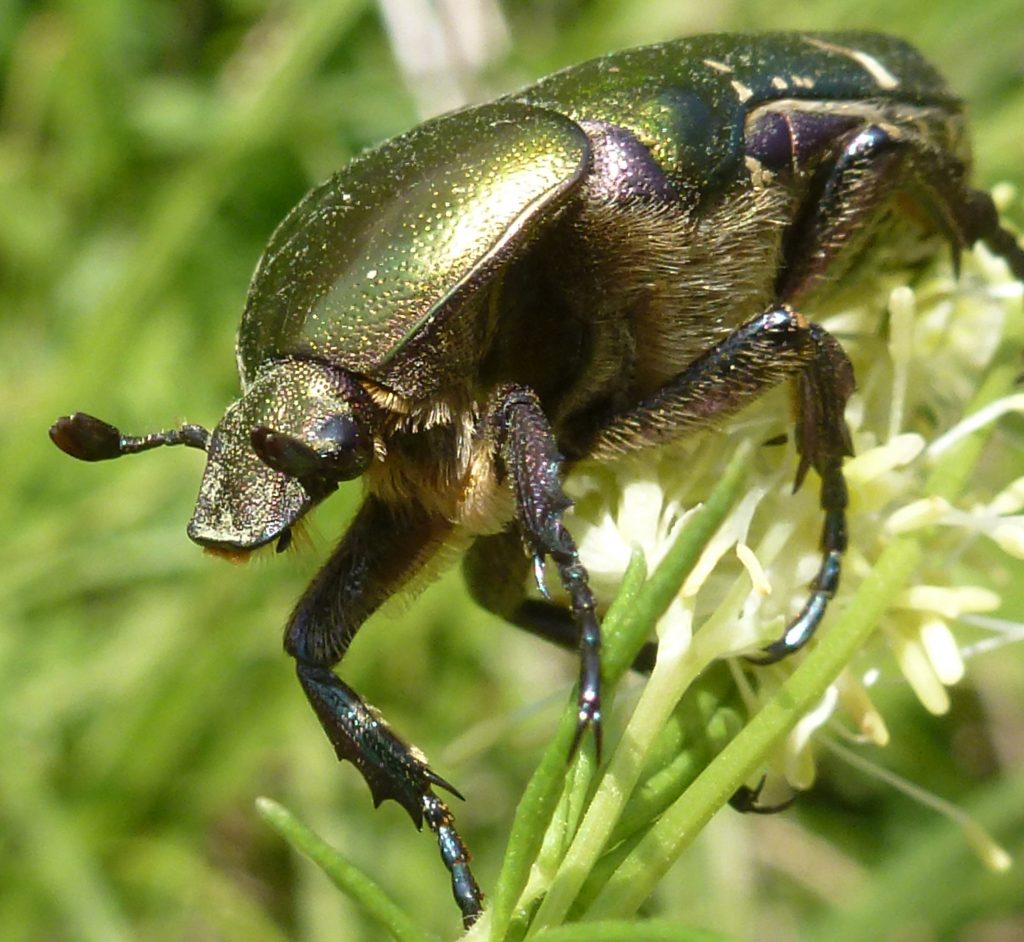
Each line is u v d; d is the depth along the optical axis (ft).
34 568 0.28
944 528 0.20
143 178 0.34
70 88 0.34
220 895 0.27
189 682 0.27
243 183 0.32
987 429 0.20
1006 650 0.27
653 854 0.18
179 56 0.35
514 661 0.28
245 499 0.20
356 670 0.27
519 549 0.21
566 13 0.33
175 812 0.27
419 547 0.21
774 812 0.20
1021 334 0.21
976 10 0.30
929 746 0.28
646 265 0.21
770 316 0.20
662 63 0.21
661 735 0.19
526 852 0.18
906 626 0.20
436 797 0.20
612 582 0.20
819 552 0.20
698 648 0.19
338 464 0.20
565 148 0.20
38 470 0.29
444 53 0.30
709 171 0.21
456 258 0.20
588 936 0.17
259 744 0.27
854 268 0.22
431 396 0.20
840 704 0.20
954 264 0.22
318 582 0.20
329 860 0.18
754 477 0.20
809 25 0.31
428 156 0.20
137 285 0.29
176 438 0.21
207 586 0.28
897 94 0.22
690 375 0.20
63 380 0.29
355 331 0.20
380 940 0.27
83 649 0.28
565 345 0.21
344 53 0.32
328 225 0.20
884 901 0.26
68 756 0.27
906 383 0.21
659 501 0.20
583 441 0.20
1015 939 0.27
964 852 0.26
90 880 0.27
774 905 0.27
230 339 0.30
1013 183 0.28
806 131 0.21
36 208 0.34
